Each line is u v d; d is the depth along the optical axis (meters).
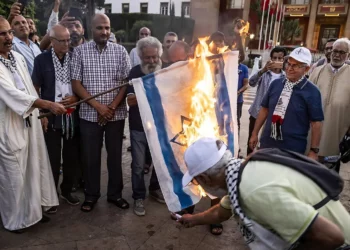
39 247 2.62
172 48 3.20
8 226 2.80
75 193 3.62
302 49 2.62
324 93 3.58
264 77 4.30
